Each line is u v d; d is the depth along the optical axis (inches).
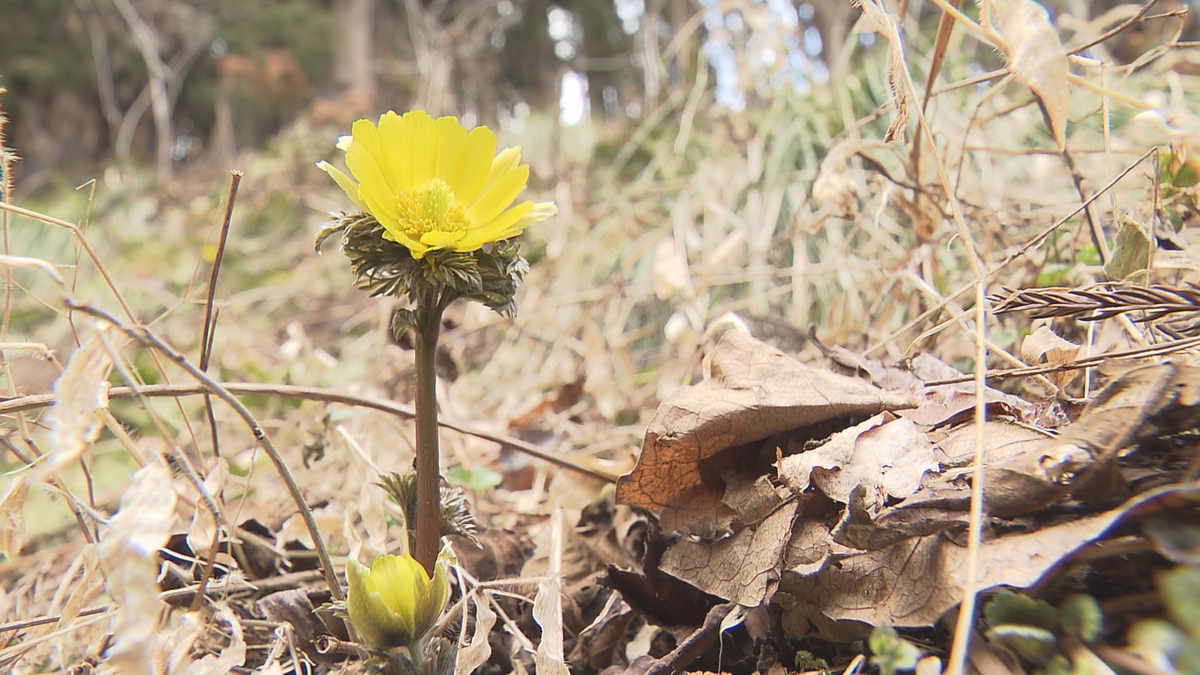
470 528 6.6
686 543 6.9
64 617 6.5
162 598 6.6
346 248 5.7
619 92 111.3
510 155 5.8
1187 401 5.1
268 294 31.7
